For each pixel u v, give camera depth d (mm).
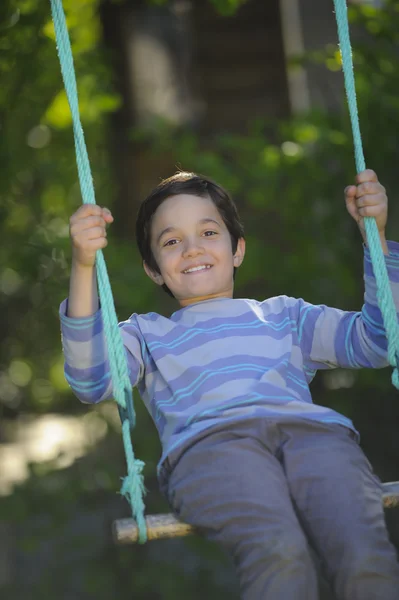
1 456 10148
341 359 3518
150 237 3725
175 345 3504
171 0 9258
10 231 8289
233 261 3850
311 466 3109
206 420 3227
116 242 8492
